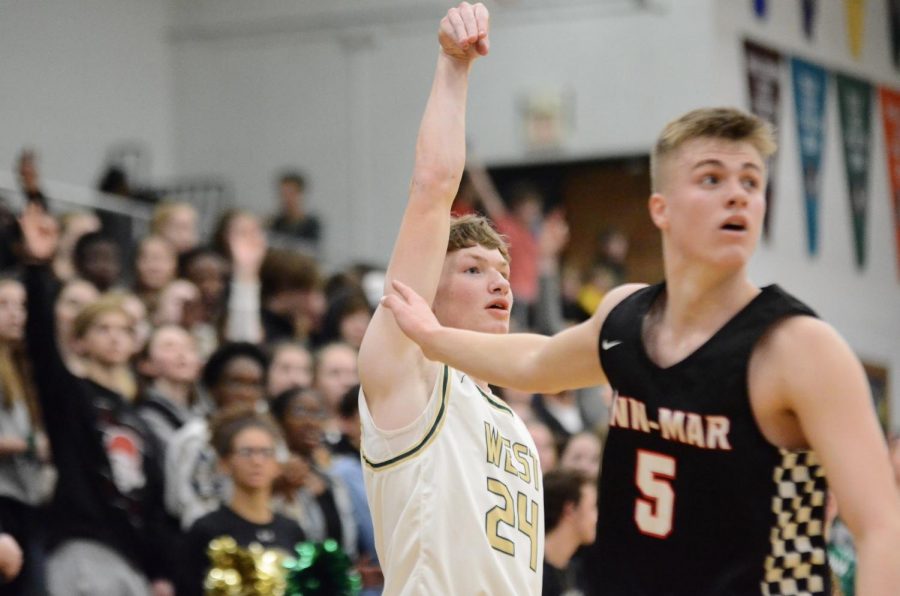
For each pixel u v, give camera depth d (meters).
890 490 3.67
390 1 20.38
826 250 17.69
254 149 20.89
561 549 8.19
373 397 4.93
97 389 9.16
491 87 19.45
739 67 17.39
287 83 20.72
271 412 9.55
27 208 8.43
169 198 17.75
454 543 4.73
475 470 4.85
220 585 7.71
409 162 20.19
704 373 3.89
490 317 5.18
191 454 8.99
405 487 4.80
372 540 9.20
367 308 12.70
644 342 4.07
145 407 9.76
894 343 18.78
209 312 12.33
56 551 8.12
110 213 13.98
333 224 20.45
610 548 4.07
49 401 8.23
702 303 3.98
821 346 3.76
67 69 19.91
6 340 8.76
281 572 7.75
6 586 7.80
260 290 12.48
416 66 20.20
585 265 18.98
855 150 18.33
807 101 17.66
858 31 18.62
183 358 10.14
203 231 17.52
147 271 11.99
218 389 10.05
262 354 10.22
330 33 20.62
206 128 21.12
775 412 3.82
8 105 19.12
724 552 3.85
